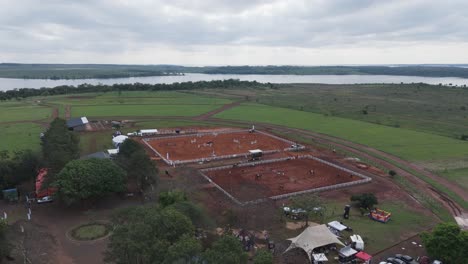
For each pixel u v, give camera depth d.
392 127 146.50
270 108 197.88
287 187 78.19
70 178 62.50
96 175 63.88
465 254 46.25
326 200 71.62
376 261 49.47
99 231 56.41
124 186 67.94
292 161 98.81
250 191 74.81
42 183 68.88
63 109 183.50
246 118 166.88
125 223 40.84
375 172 90.75
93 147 110.81
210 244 44.28
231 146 115.75
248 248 50.22
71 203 62.97
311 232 51.25
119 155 79.69
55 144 83.56
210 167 91.75
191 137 128.62
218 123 155.50
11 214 62.38
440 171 91.38
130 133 129.25
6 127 136.88
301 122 157.50
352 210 67.25
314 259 47.69
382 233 57.84
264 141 123.44
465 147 114.81
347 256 48.53
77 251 50.62
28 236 51.97
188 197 66.44
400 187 80.44
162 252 32.94
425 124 153.00
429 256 49.97
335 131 138.62
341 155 106.19
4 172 70.81
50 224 58.84
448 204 71.62
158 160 97.81
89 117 163.12
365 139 125.62
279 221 61.00
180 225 38.12
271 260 38.25
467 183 83.12
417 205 70.38
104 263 46.50
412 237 56.84
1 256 44.50
